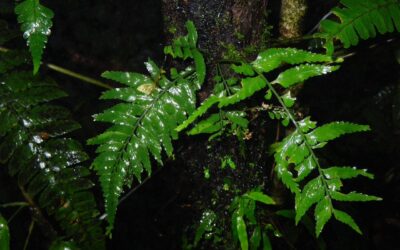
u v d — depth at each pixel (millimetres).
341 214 545
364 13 617
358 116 1243
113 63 1430
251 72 582
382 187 1076
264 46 650
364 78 1285
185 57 586
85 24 1482
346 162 1108
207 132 605
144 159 576
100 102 1300
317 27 816
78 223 634
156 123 584
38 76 651
